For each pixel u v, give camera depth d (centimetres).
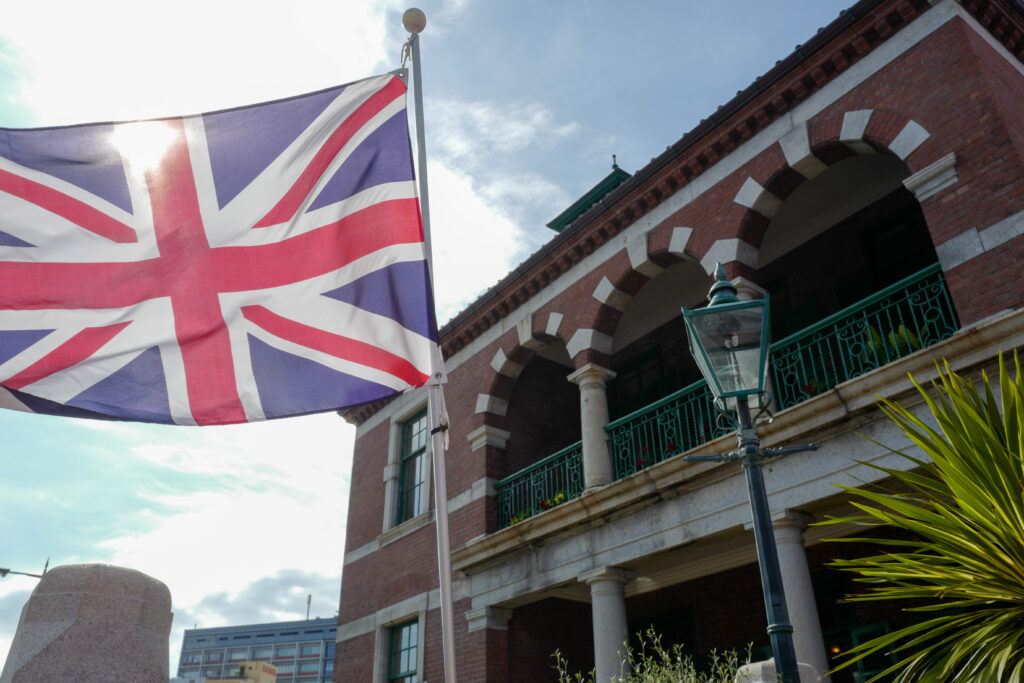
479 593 1166
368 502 1573
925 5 839
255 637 10344
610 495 965
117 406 549
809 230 1167
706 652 1127
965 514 448
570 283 1204
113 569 496
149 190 605
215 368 567
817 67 912
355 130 626
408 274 576
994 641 403
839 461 759
